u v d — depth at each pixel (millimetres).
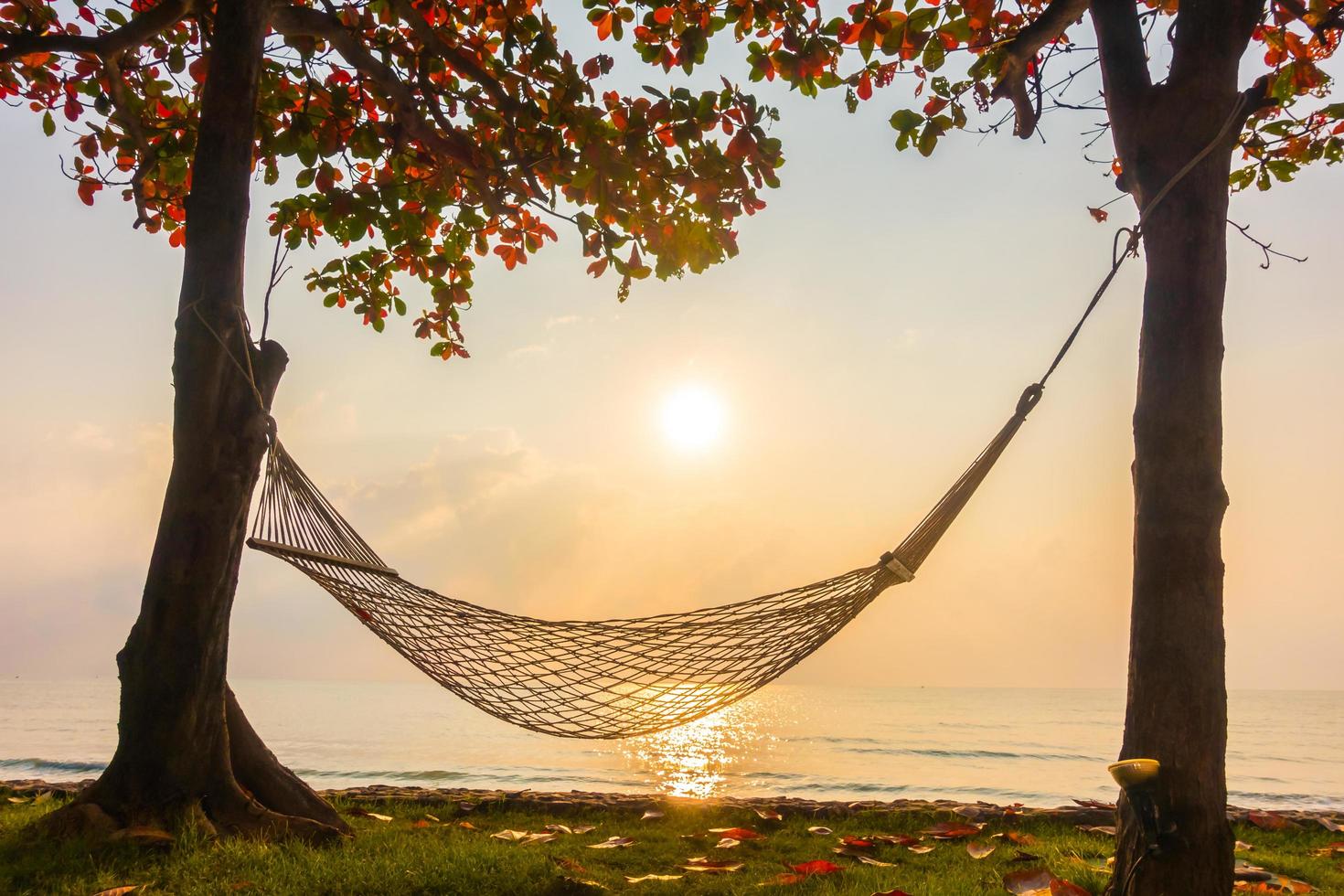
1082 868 3748
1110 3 3719
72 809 3902
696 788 20500
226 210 4406
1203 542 3148
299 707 61781
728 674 4027
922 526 3805
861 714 66000
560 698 4082
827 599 3895
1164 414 3248
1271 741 45688
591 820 5199
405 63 5844
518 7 5848
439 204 6180
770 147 5395
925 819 5293
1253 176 5680
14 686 121062
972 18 4445
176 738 4078
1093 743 38281
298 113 5758
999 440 3680
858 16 4688
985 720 59094
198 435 4254
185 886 3252
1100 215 5312
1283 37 5250
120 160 6344
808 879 3703
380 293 7059
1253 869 3980
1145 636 3164
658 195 5770
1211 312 3293
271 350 4559
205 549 4207
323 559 3949
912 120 4957
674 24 5344
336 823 4512
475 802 5500
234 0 4551
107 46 5023
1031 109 4781
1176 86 3479
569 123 5566
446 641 4145
